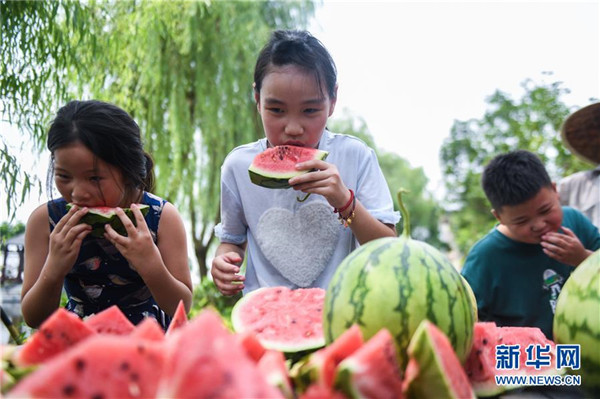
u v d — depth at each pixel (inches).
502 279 132.0
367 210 108.6
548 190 125.8
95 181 95.7
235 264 107.8
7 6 223.9
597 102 182.2
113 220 96.7
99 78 322.7
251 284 121.3
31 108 228.5
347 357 48.1
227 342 39.5
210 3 453.4
